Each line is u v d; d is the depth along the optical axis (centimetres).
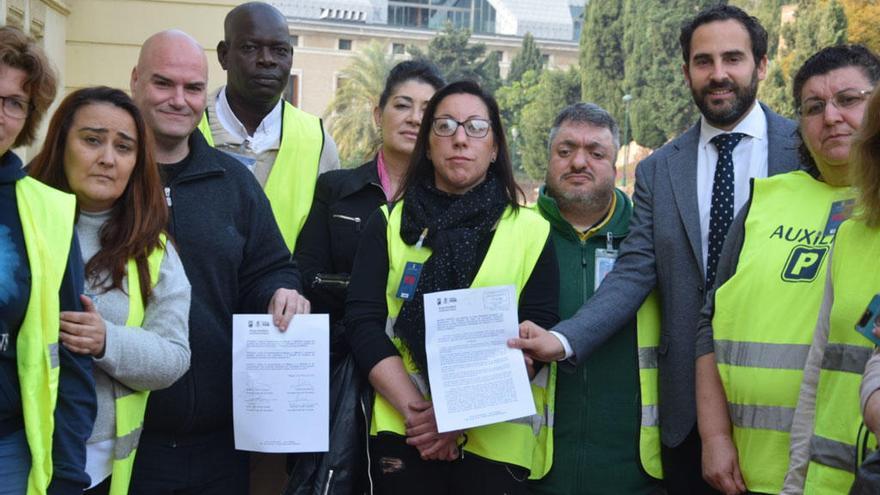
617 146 371
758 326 312
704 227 363
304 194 421
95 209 299
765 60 375
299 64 9725
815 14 5209
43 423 257
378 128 456
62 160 294
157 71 335
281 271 351
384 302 330
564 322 335
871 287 261
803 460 276
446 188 334
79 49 868
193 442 324
